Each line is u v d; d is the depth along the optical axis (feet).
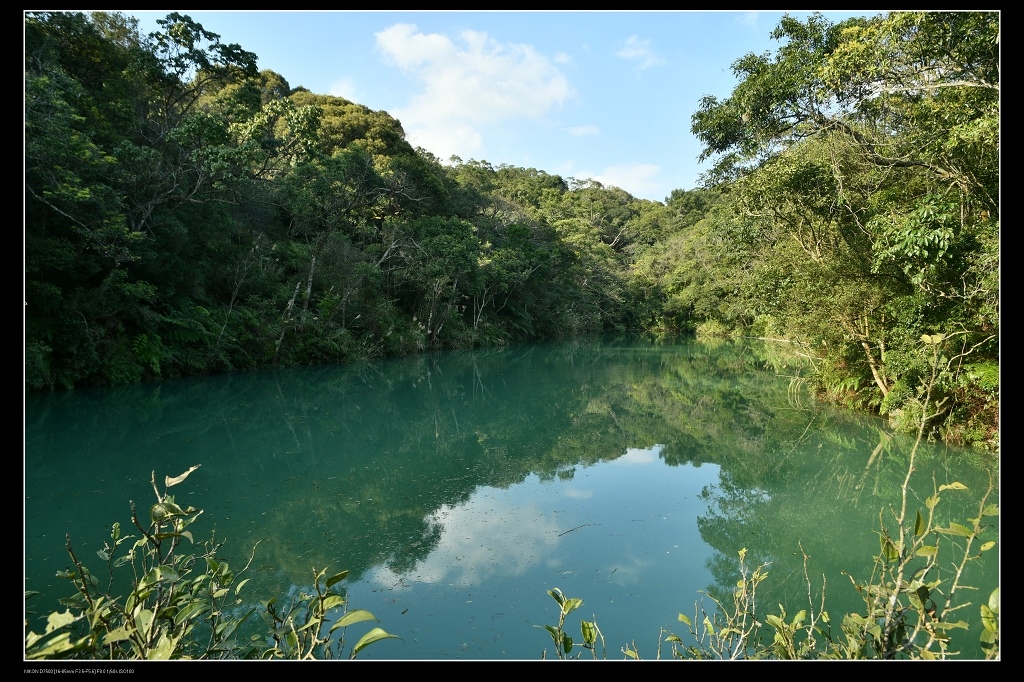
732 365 73.87
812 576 16.19
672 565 16.94
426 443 34.78
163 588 8.57
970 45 22.62
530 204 208.95
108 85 51.29
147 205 48.91
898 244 25.07
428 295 91.91
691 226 158.20
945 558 16.69
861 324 34.30
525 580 15.97
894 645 7.52
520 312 122.83
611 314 153.48
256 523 20.49
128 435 34.01
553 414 44.55
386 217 95.14
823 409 39.68
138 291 46.11
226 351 58.54
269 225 79.10
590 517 21.17
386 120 130.00
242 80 65.05
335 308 73.87
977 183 23.82
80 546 17.95
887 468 25.91
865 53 25.95
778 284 37.76
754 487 24.71
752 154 36.68
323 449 32.83
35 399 40.45
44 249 39.86
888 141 31.09
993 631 6.68
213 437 34.68
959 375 26.20
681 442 34.01
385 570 16.65
